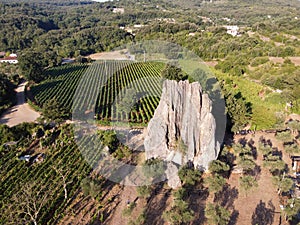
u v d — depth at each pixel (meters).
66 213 37.38
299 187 41.78
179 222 33.31
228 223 35.25
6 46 157.50
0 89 82.88
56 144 54.84
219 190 39.66
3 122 69.75
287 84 80.38
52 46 159.75
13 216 36.66
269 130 60.84
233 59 104.69
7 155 51.97
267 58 103.31
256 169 46.56
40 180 43.78
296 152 49.19
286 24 150.62
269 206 38.34
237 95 79.19
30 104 80.62
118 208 38.12
